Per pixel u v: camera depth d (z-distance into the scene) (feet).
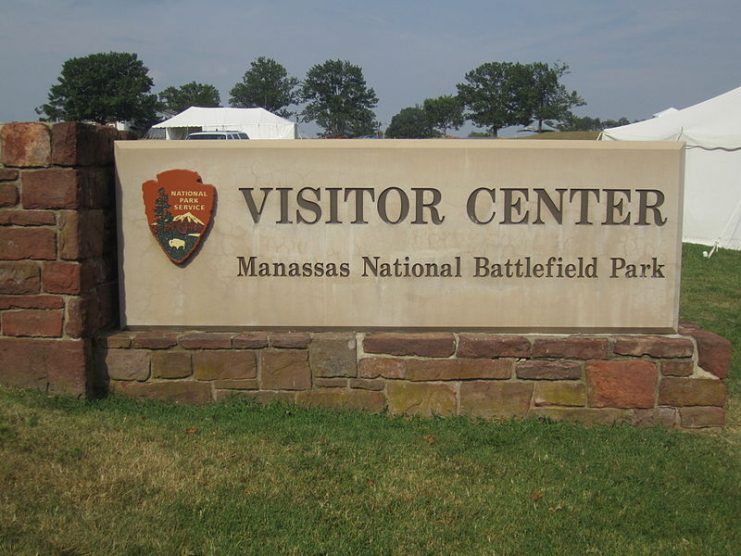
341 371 16.46
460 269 16.79
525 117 253.85
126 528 11.00
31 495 11.58
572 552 11.20
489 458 14.34
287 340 16.44
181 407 16.33
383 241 16.80
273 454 13.96
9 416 14.40
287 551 10.80
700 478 13.82
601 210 16.62
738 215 47.93
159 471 12.86
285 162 16.72
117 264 17.26
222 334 16.81
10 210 15.79
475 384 16.35
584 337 16.47
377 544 11.14
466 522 11.93
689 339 16.28
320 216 16.80
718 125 50.16
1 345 16.10
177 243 16.89
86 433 14.21
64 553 10.18
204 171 16.84
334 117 292.81
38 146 15.60
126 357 16.57
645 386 16.22
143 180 16.92
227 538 11.05
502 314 16.84
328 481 12.99
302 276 16.93
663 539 11.73
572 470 13.94
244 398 16.61
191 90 306.55
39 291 15.94
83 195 15.89
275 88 311.47
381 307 16.93
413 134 280.51
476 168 16.61
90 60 258.98
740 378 20.79
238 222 16.88
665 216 16.63
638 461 14.39
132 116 265.54
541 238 16.69
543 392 16.33
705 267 40.32
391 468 13.67
